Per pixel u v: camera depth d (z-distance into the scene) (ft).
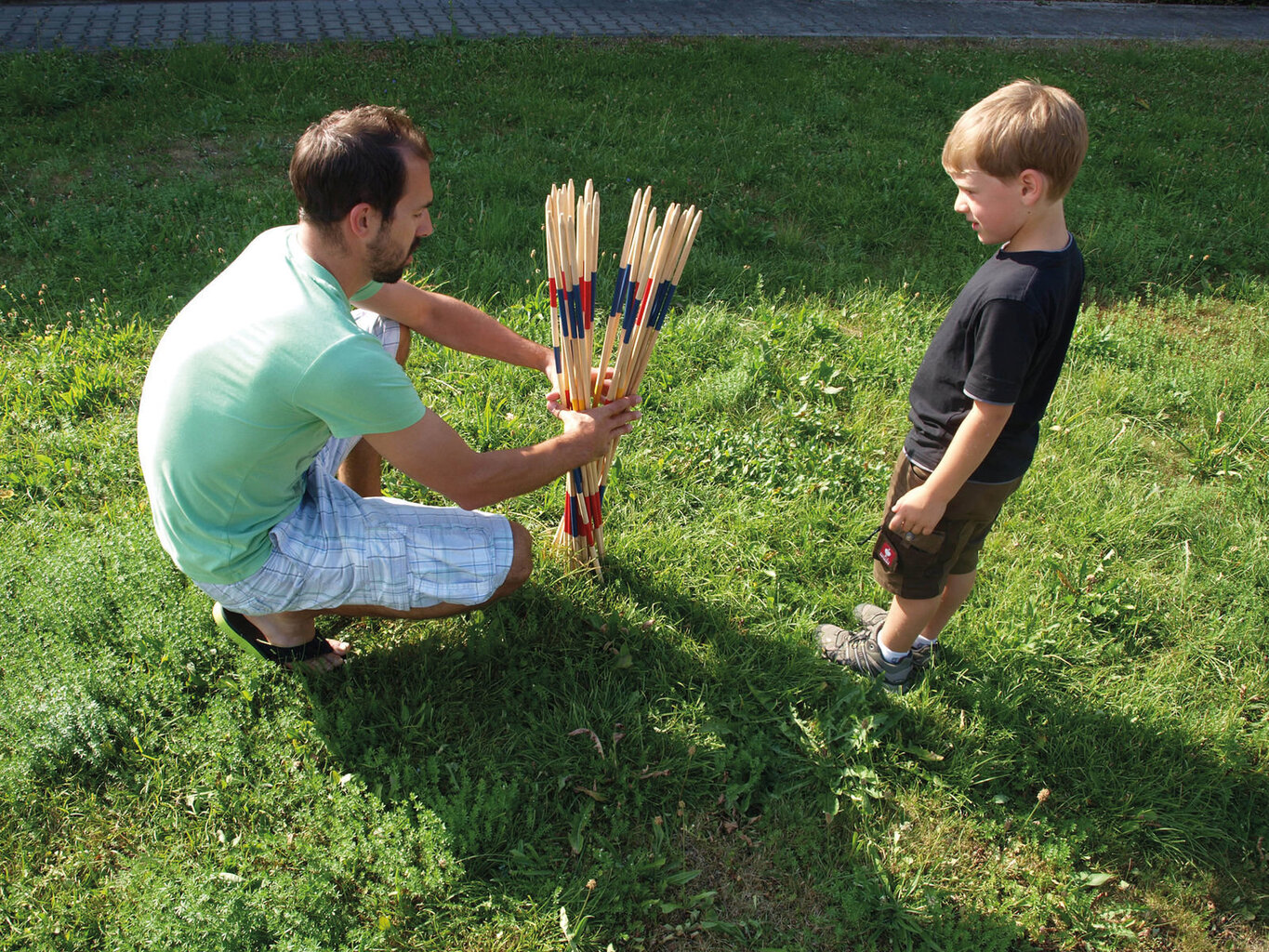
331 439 7.37
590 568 8.54
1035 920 6.45
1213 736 7.63
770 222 14.98
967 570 7.38
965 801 7.15
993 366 5.68
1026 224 5.70
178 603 7.79
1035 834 6.96
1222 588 9.01
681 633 8.25
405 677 7.63
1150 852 6.98
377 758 6.95
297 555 6.62
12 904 6.06
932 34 27.12
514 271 12.85
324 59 20.04
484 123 17.99
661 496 9.60
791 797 7.13
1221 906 6.71
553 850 6.63
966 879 6.70
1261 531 9.62
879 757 7.43
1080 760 7.47
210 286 6.31
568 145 16.97
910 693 7.79
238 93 18.35
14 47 20.39
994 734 7.53
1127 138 19.31
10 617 7.77
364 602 7.02
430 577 6.90
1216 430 10.95
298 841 6.45
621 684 7.79
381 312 7.53
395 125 5.77
